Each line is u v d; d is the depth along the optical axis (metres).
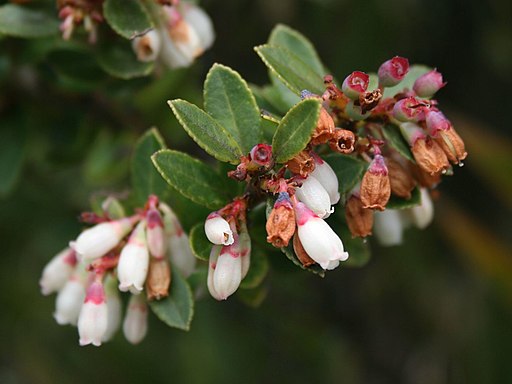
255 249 0.26
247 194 0.25
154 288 0.25
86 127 0.33
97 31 0.29
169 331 0.37
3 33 0.29
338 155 0.25
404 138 0.25
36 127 0.33
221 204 0.25
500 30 0.38
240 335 0.37
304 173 0.24
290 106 0.27
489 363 0.38
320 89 0.26
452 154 0.25
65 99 0.33
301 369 0.37
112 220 0.26
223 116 0.25
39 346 0.38
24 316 0.38
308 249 0.23
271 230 0.23
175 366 0.37
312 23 0.37
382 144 0.25
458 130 0.38
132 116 0.33
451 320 0.38
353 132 0.25
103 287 0.25
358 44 0.37
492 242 0.37
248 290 0.27
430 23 0.38
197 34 0.29
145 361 0.37
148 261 0.25
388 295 0.39
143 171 0.27
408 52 0.38
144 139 0.27
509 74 0.38
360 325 0.39
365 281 0.38
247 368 0.37
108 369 0.37
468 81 0.39
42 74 0.31
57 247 0.37
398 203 0.26
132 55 0.29
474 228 0.38
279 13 0.37
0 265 0.38
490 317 0.38
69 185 0.37
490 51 0.38
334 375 0.38
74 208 0.37
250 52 0.38
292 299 0.38
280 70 0.25
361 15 0.37
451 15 0.38
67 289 0.27
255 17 0.38
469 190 0.39
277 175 0.24
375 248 0.38
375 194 0.24
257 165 0.24
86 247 0.25
